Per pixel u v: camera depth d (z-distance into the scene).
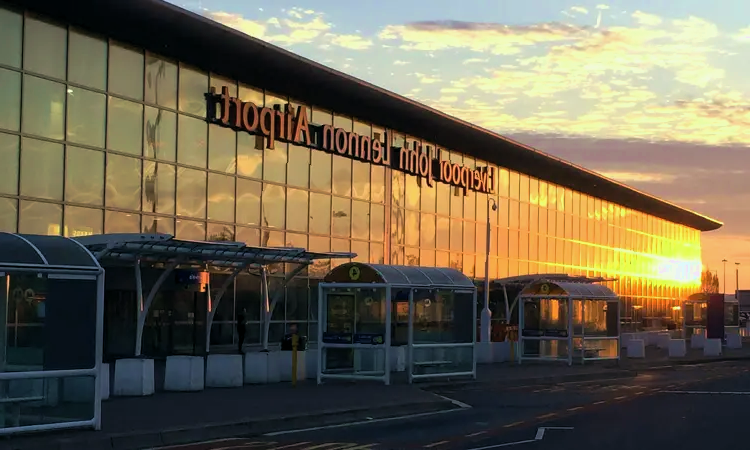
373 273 24.56
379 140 40.88
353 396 21.25
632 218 71.88
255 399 20.06
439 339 26.25
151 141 29.27
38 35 25.62
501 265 50.88
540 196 56.03
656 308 77.00
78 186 26.58
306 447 14.27
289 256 29.28
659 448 14.38
